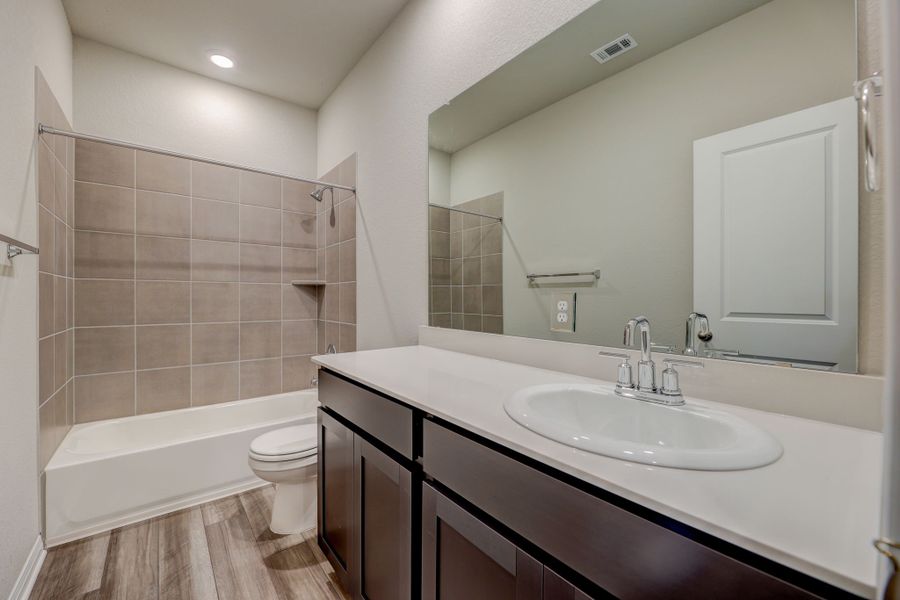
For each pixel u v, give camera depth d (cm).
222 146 275
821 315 81
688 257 101
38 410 159
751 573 43
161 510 191
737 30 92
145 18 212
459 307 174
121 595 137
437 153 185
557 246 134
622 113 115
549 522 64
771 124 87
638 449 62
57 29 191
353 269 259
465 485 82
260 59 251
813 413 80
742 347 91
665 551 50
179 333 257
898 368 33
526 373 128
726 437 73
